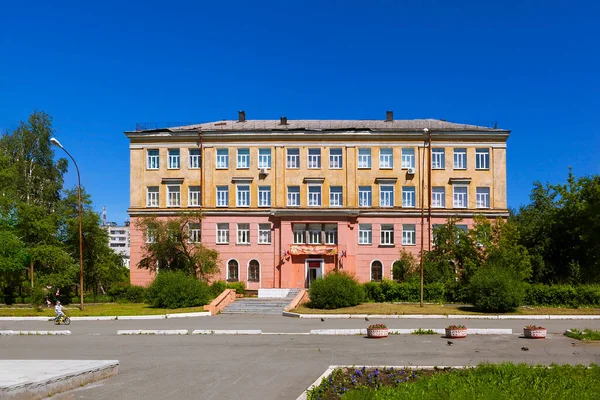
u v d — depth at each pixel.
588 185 46.56
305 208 54.12
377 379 14.23
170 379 15.05
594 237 43.78
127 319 34.16
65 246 51.50
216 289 49.53
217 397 12.98
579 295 38.31
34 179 59.56
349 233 53.78
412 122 59.78
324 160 55.00
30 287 49.56
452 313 34.03
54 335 26.53
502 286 34.56
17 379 12.39
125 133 55.28
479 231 44.62
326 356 19.08
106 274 52.91
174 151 55.56
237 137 55.06
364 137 54.88
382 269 53.56
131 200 55.06
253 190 54.69
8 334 27.02
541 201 67.62
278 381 14.80
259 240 54.25
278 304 41.53
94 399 12.66
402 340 23.09
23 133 59.97
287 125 59.28
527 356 18.84
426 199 54.09
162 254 51.34
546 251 48.41
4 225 47.56
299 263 53.88
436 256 46.34
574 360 17.97
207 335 25.66
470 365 16.47
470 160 54.56
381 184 54.59
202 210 54.09
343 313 34.53
